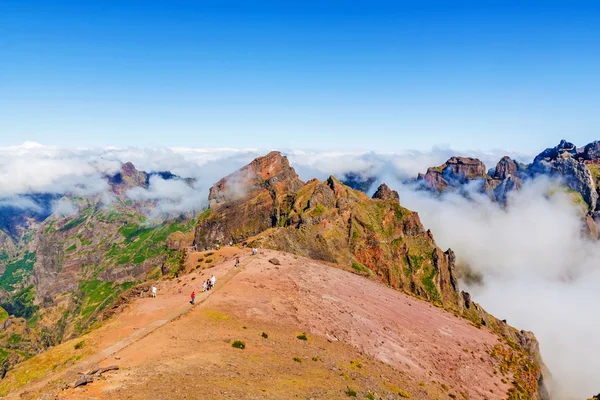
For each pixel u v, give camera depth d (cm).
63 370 4100
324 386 4103
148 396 3070
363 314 8500
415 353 7669
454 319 12225
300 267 10638
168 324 5403
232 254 11494
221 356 4378
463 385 7338
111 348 4544
